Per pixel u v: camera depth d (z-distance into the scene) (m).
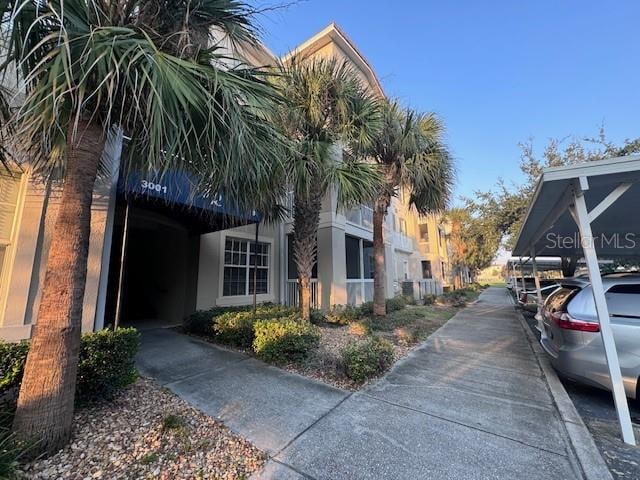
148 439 2.54
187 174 3.52
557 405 3.39
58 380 2.25
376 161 8.39
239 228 8.86
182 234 8.26
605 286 3.69
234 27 3.09
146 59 2.03
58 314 2.29
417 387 3.93
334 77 6.17
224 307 7.57
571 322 3.70
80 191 2.40
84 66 1.95
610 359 2.94
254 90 2.85
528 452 2.50
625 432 2.74
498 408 3.32
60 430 2.25
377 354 4.50
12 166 3.48
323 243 9.26
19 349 2.88
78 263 2.38
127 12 2.45
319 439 2.66
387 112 7.89
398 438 2.69
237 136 2.55
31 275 3.54
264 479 2.13
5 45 2.17
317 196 6.39
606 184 3.33
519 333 7.69
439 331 7.93
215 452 2.43
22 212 3.55
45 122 2.21
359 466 2.29
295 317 6.02
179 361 4.84
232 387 3.80
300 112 5.68
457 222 22.64
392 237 14.78
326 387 3.87
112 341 3.27
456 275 26.08
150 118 2.13
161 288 8.63
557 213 4.20
